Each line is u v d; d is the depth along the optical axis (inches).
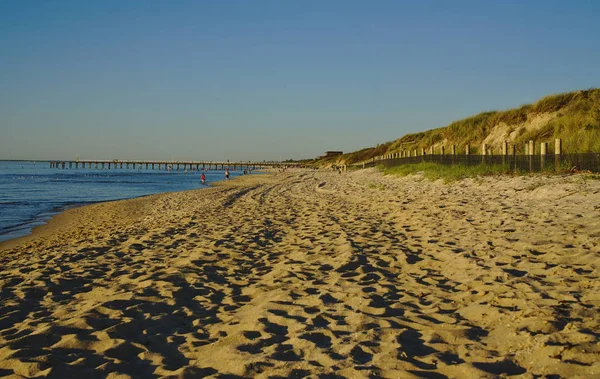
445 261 253.9
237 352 147.1
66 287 251.4
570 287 185.6
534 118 1067.9
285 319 177.3
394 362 132.5
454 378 122.7
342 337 155.9
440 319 169.9
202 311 199.6
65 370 139.3
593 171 545.6
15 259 364.8
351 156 3612.2
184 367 137.7
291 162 6899.6
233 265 282.7
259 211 577.9
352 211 513.0
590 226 285.6
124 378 133.4
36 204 1095.0
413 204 505.0
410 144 2187.5
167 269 279.6
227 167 6422.2
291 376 128.9
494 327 157.0
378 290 212.1
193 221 499.8
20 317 201.9
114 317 192.7
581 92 1021.8
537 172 612.1
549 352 129.8
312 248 319.6
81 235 533.0
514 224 325.1
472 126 1381.6
